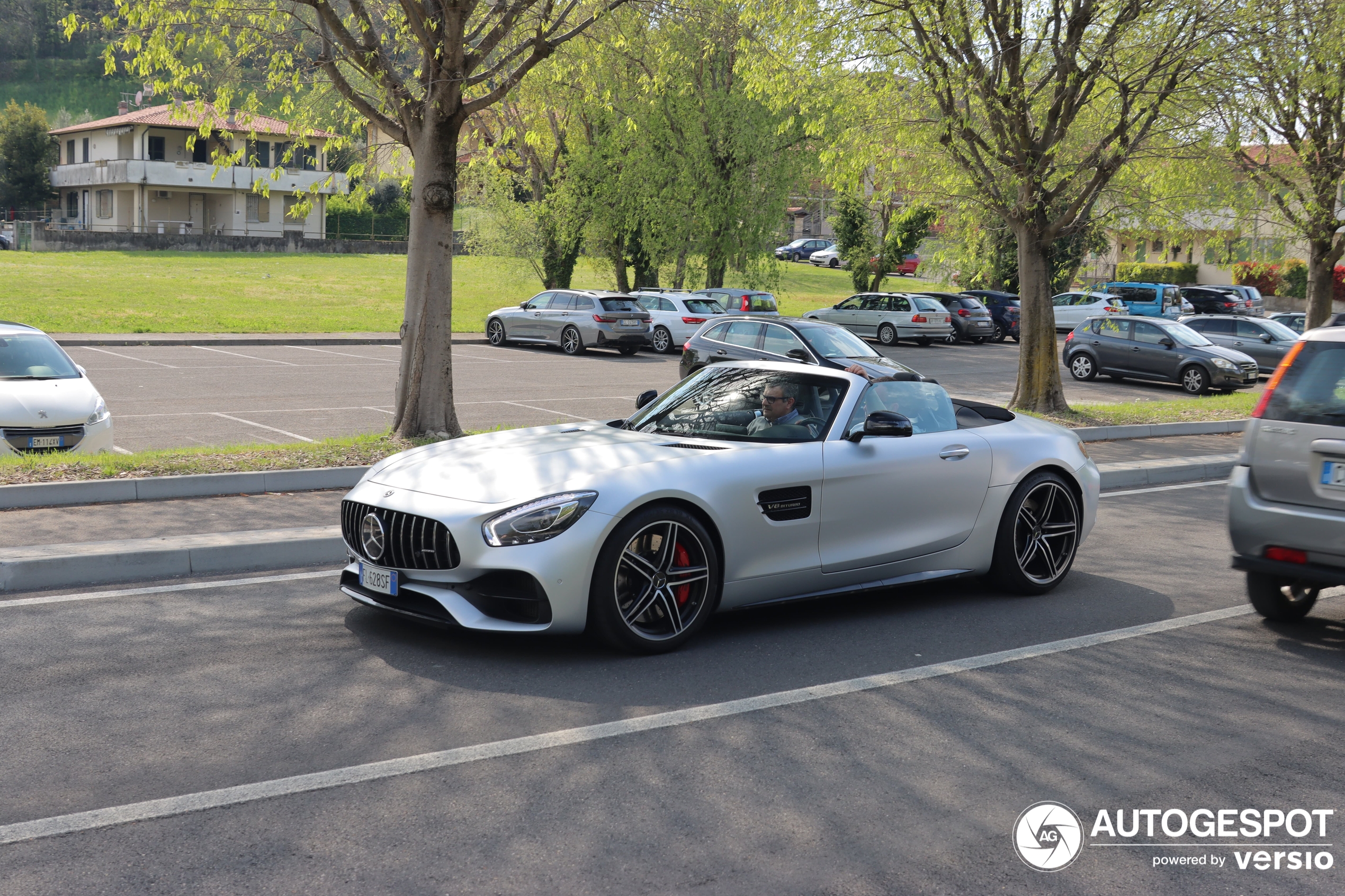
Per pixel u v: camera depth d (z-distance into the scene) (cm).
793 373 615
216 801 347
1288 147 1941
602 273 3531
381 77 1031
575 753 395
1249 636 586
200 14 1009
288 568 664
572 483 496
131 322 2745
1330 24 1466
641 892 299
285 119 1117
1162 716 456
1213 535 866
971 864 322
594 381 2028
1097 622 604
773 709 447
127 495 798
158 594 595
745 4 1411
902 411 619
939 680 494
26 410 952
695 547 520
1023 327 1588
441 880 302
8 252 4666
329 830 329
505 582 485
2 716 414
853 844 332
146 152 5803
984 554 640
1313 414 548
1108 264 5750
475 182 3559
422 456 566
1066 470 670
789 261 6988
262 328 2819
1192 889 314
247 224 6069
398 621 557
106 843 317
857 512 577
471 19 1208
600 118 3042
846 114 1512
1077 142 1644
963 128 1469
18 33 10794
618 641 501
